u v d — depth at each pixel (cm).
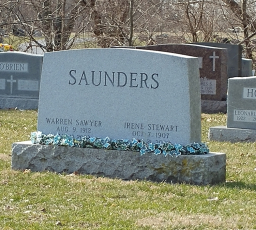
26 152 959
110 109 941
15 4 2542
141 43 2808
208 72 1903
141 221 703
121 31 2581
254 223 701
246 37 2662
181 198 805
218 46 2112
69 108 966
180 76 895
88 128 955
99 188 851
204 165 861
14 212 743
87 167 927
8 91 1897
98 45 2627
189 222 698
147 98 916
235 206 769
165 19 2731
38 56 1866
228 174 973
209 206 770
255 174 980
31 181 888
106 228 677
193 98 901
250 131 1328
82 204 777
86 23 2609
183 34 2748
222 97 1902
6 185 870
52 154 945
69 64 966
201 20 2716
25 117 1644
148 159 889
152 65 912
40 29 2608
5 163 1017
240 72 2100
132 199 802
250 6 2712
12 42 2686
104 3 2628
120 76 934
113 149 915
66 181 886
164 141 904
